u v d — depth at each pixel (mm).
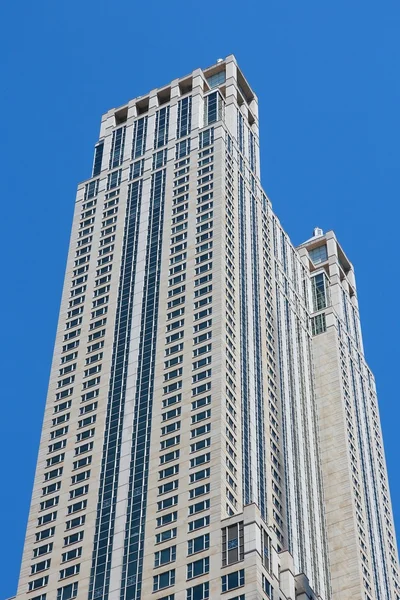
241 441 175750
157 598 150750
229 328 189500
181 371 181625
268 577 148875
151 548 158375
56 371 195750
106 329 197750
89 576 160375
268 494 179000
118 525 165000
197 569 151375
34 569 166625
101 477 174000
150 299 197625
